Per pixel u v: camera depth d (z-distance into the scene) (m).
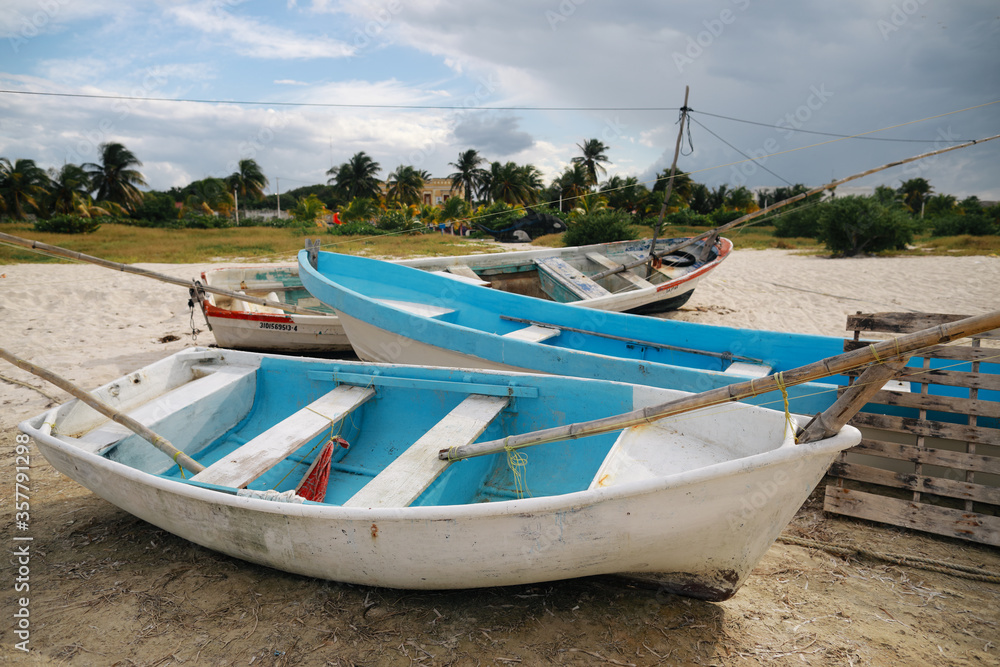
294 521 2.74
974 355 3.71
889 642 2.75
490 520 2.50
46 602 3.02
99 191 43.91
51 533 3.69
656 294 8.40
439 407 4.17
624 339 5.95
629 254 10.98
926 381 3.79
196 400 4.11
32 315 9.66
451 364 5.65
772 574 3.29
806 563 3.40
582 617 2.89
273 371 4.59
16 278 12.57
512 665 2.60
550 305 6.38
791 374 2.36
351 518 2.60
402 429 4.25
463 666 2.59
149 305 10.62
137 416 3.85
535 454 3.89
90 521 3.84
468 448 3.16
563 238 21.75
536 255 10.02
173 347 8.16
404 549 2.66
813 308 10.77
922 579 3.24
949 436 3.69
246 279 9.36
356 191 53.81
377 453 4.19
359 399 4.05
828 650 2.69
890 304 10.88
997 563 3.36
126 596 3.07
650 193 43.47
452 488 3.44
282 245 21.80
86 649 2.70
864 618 2.92
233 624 2.87
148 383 4.33
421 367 4.17
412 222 31.64
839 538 3.65
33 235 24.06
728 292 12.54
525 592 3.08
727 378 4.18
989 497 3.51
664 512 2.49
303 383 4.50
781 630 2.83
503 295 6.76
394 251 19.86
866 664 2.61
